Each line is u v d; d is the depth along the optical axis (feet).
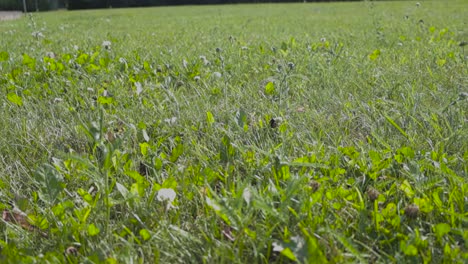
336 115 7.78
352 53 13.83
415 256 3.91
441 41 16.46
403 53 13.89
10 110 8.41
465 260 3.83
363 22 30.58
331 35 21.36
